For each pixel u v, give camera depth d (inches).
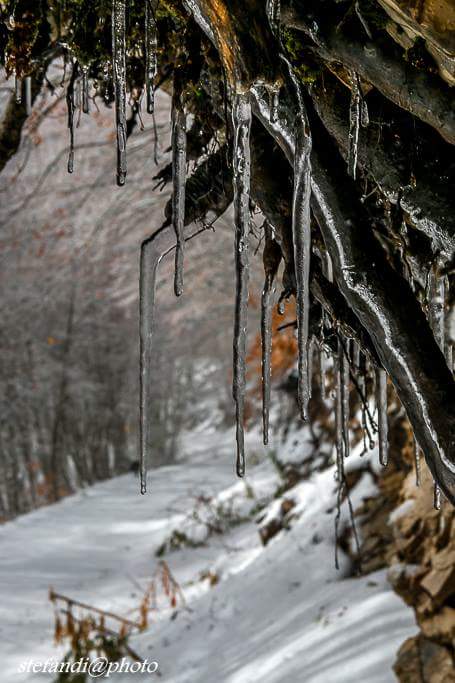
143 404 66.7
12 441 1149.7
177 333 1347.2
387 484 249.6
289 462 402.3
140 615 379.2
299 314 58.5
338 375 79.7
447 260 67.7
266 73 55.1
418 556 180.2
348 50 56.9
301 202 58.2
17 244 685.9
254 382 705.6
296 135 58.3
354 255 60.6
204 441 1737.2
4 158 109.6
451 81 53.9
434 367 57.1
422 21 48.3
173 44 75.7
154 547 536.4
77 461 1275.8
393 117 64.7
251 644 246.7
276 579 281.4
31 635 361.7
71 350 1179.9
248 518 501.7
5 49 81.5
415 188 63.7
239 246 58.2
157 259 71.4
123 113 61.4
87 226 553.0
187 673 253.8
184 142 64.6
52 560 527.2
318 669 192.9
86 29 77.0
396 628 195.5
